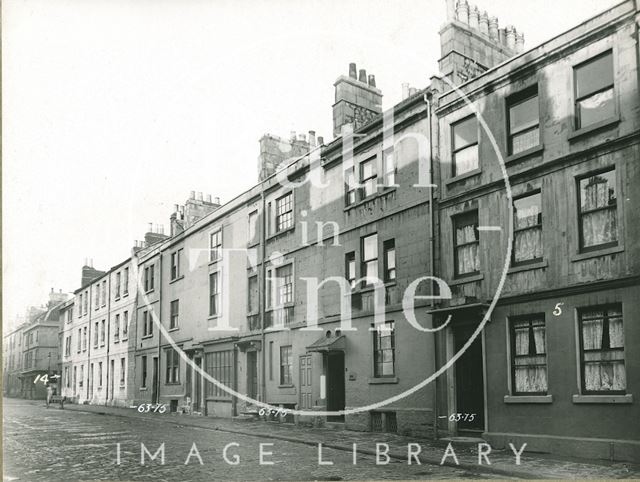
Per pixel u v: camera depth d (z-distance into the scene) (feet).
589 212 41.93
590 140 41.91
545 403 42.60
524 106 47.73
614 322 39.60
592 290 40.50
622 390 38.63
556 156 44.06
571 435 40.68
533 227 45.75
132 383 114.42
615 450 37.81
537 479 32.27
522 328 45.52
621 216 39.40
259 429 62.49
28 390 179.11
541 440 42.29
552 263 43.42
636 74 39.42
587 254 41.06
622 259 39.14
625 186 39.40
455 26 55.88
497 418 45.96
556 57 44.78
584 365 40.96
